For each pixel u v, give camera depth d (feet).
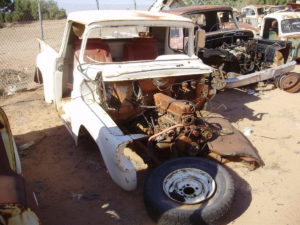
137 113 15.08
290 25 32.71
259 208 12.45
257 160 14.35
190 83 15.78
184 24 17.08
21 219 6.98
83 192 13.58
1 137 9.48
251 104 23.85
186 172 12.32
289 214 12.09
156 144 13.99
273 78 27.04
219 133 14.65
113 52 18.84
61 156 16.44
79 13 17.60
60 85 18.45
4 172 8.10
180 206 11.03
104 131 12.32
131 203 12.89
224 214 11.01
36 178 14.60
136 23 15.66
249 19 55.72
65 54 18.28
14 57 39.24
